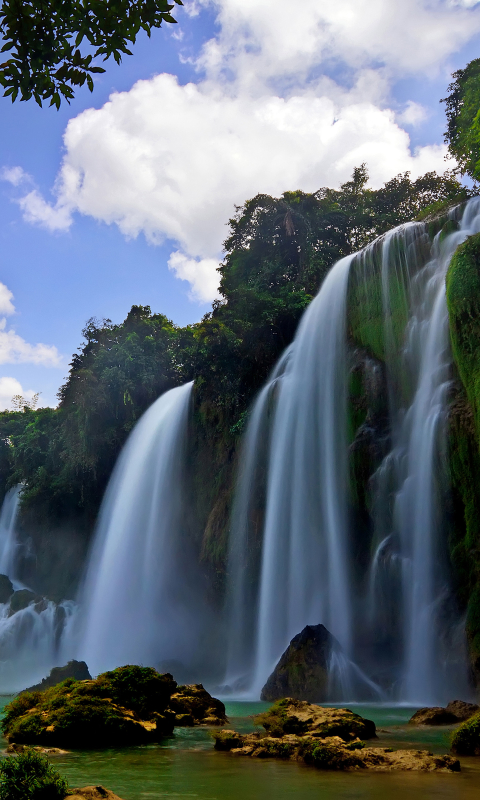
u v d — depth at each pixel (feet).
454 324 72.33
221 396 120.06
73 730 34.22
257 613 97.40
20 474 196.44
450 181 147.13
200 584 119.65
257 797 20.52
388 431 88.17
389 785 22.74
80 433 150.92
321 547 90.27
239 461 108.47
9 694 85.76
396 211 151.53
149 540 128.06
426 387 82.69
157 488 130.11
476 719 31.68
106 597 130.41
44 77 23.84
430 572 73.92
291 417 100.78
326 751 27.25
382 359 92.17
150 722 37.50
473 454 70.79
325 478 92.99
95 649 127.54
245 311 119.24
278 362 111.04
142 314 170.30
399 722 46.14
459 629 67.05
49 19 23.04
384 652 76.64
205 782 23.31
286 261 146.82
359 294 98.68
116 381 145.48
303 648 65.67
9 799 19.08
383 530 82.23
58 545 166.50
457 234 87.04
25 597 156.66
